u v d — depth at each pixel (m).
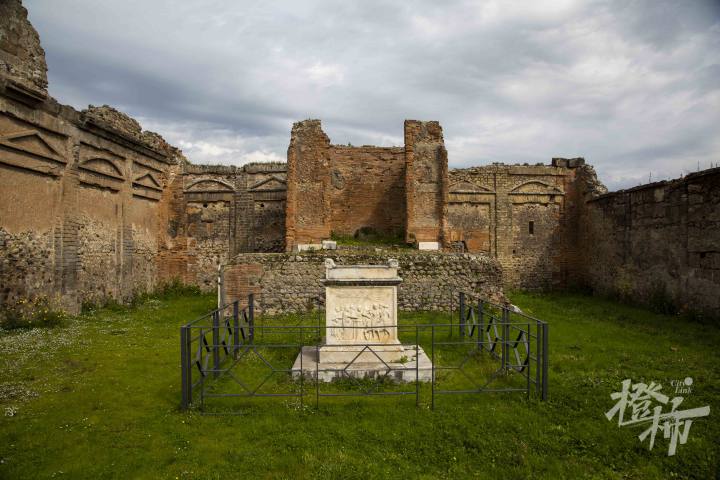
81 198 13.92
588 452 4.93
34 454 4.78
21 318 11.06
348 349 7.47
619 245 16.53
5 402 6.16
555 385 6.77
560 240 20.31
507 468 4.60
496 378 7.14
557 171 20.33
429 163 17.27
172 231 19.78
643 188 14.82
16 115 11.18
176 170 19.95
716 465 4.66
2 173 10.91
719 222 11.42
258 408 5.95
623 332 10.52
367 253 14.02
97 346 9.36
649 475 4.54
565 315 13.08
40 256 12.06
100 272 14.87
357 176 19.77
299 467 4.55
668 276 13.53
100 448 4.93
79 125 13.55
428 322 11.74
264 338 10.02
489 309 12.90
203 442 5.07
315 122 17.00
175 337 10.39
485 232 20.06
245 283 13.45
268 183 19.97
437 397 6.31
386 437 5.14
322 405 6.02
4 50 11.00
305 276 13.47
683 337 9.97
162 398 6.42
